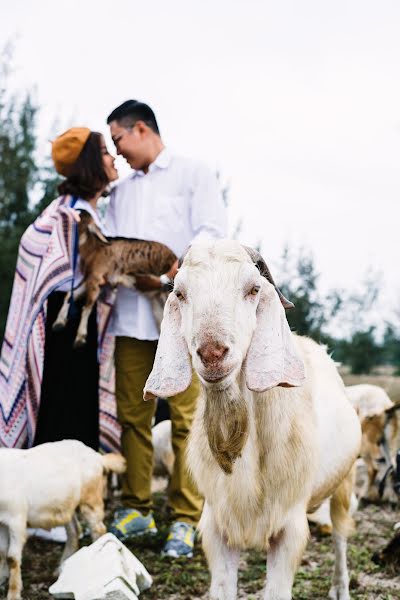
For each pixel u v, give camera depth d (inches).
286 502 118.2
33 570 177.0
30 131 661.9
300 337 155.3
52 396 200.8
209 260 105.7
